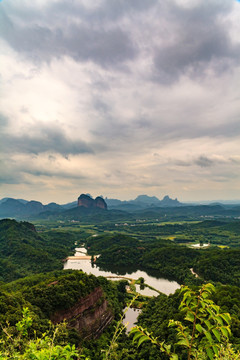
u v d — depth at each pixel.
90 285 66.19
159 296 87.25
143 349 48.69
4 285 84.81
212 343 5.28
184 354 29.00
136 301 87.19
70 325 53.41
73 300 56.44
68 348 7.04
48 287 57.81
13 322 37.88
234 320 47.72
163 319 62.75
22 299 49.44
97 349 51.25
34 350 7.14
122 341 57.12
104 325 64.19
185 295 5.86
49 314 50.50
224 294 65.50
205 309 5.63
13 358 8.02
